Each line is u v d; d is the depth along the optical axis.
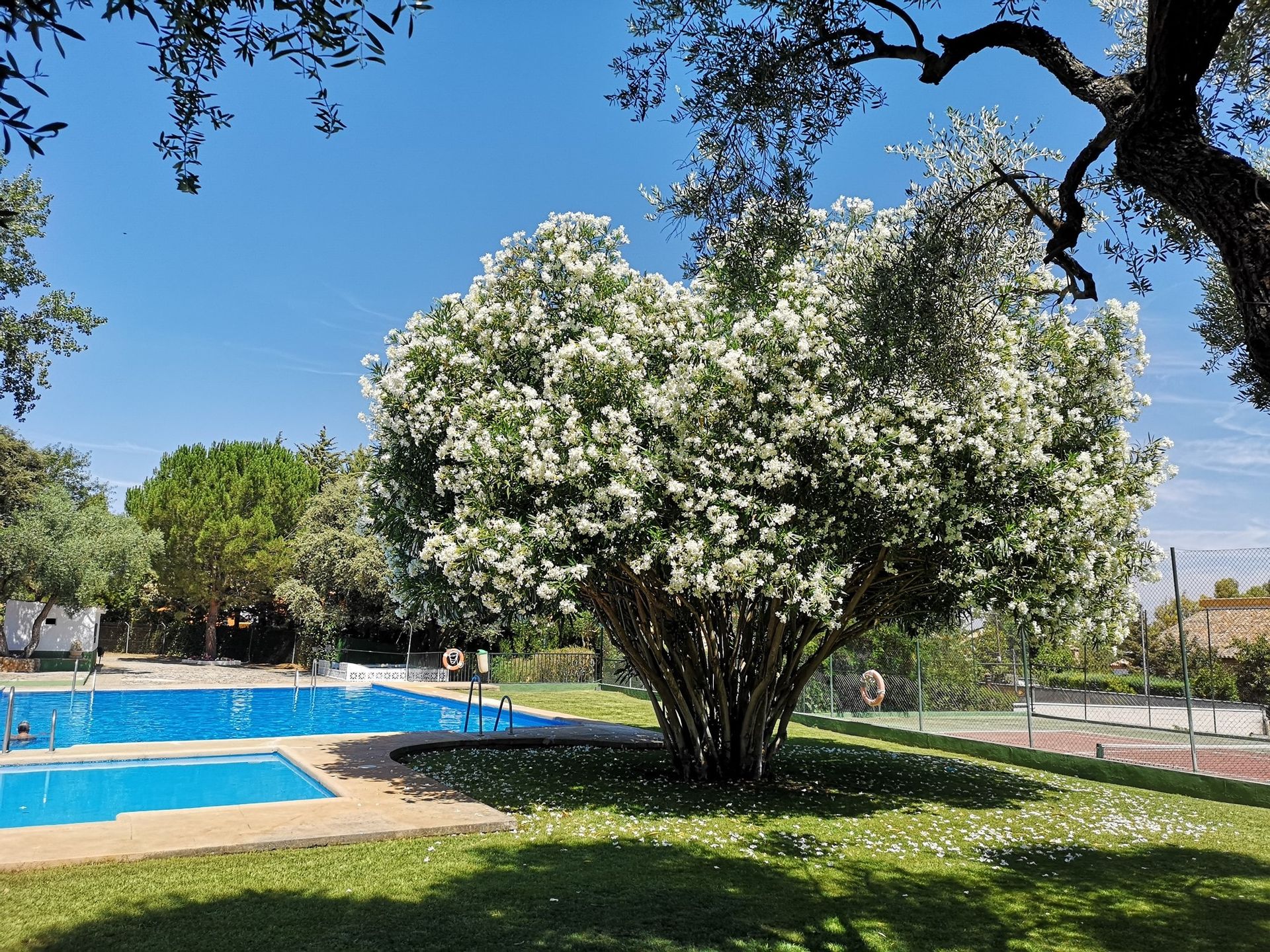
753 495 9.38
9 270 15.87
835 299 8.84
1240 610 15.15
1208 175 3.23
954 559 9.99
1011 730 18.47
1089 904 6.47
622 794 10.35
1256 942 5.68
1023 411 9.48
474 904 5.77
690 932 5.40
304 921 5.31
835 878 6.91
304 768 11.55
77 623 35.94
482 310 10.79
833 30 5.36
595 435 9.37
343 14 3.28
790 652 12.14
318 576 35.19
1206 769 12.80
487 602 9.62
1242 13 5.03
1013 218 6.66
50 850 6.65
